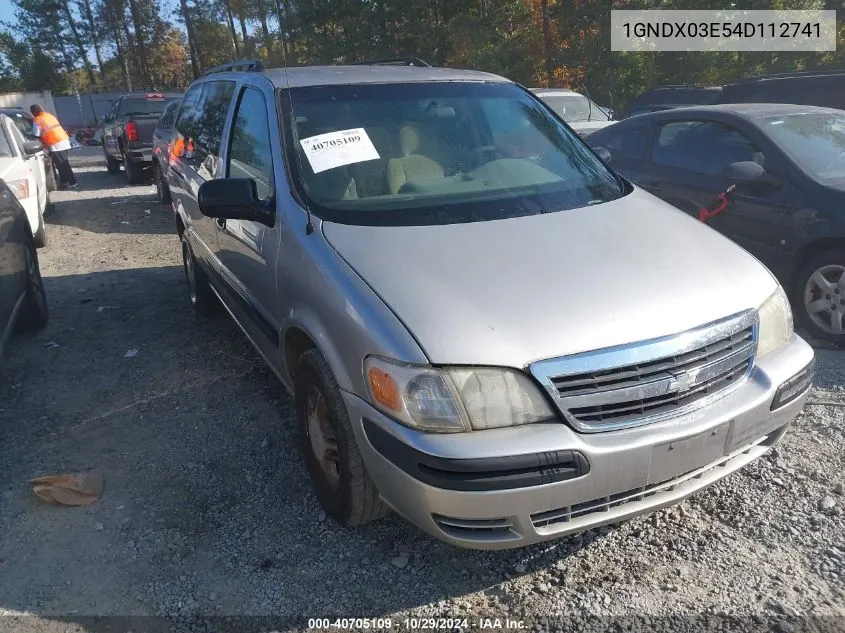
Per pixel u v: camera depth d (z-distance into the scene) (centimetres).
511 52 2470
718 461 264
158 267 764
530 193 344
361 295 264
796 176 511
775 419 276
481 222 311
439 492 234
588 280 266
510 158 376
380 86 393
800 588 269
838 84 871
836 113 593
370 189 335
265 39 3053
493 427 236
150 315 602
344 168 342
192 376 474
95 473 360
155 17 5819
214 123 477
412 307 252
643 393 244
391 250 285
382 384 246
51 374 484
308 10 2736
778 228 514
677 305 259
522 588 275
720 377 262
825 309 492
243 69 465
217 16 5162
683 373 250
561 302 253
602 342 242
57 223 1033
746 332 272
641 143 654
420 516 247
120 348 529
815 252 499
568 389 238
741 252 312
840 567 279
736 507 318
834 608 259
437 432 235
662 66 2119
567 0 2261
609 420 242
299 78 396
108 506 334
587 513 250
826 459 349
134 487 349
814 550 289
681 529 306
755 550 291
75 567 294
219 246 446
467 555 295
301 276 304
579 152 402
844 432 372
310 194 328
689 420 250
